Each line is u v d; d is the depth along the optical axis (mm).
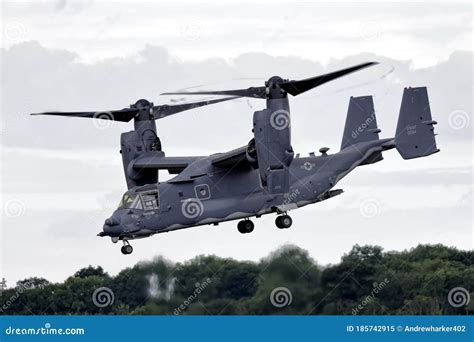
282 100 116500
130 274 122938
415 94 133625
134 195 125562
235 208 126438
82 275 127312
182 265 122562
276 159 116438
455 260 123562
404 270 121062
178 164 133500
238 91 118500
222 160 125000
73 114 131375
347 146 136250
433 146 133750
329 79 113438
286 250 120562
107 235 124188
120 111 134625
